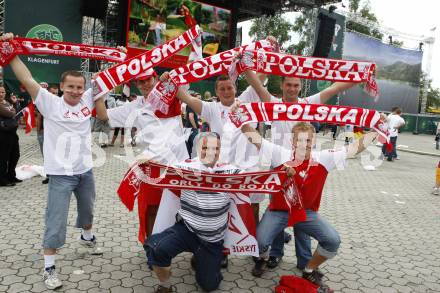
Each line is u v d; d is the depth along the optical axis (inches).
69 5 577.0
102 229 188.4
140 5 689.0
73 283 133.0
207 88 807.7
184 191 128.0
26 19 554.9
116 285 133.3
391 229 219.3
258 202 161.6
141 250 164.6
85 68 612.4
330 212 251.3
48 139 134.5
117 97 504.1
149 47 709.9
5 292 124.3
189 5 747.4
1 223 188.9
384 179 411.5
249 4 924.0
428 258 175.8
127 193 128.5
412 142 1067.3
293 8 917.2
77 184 140.2
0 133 254.7
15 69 132.2
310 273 137.0
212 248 127.0
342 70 139.3
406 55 1339.8
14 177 272.1
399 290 141.8
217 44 804.0
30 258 150.2
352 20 1079.6
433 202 305.7
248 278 145.3
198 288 134.7
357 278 150.3
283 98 153.2
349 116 129.3
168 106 144.1
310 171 130.8
